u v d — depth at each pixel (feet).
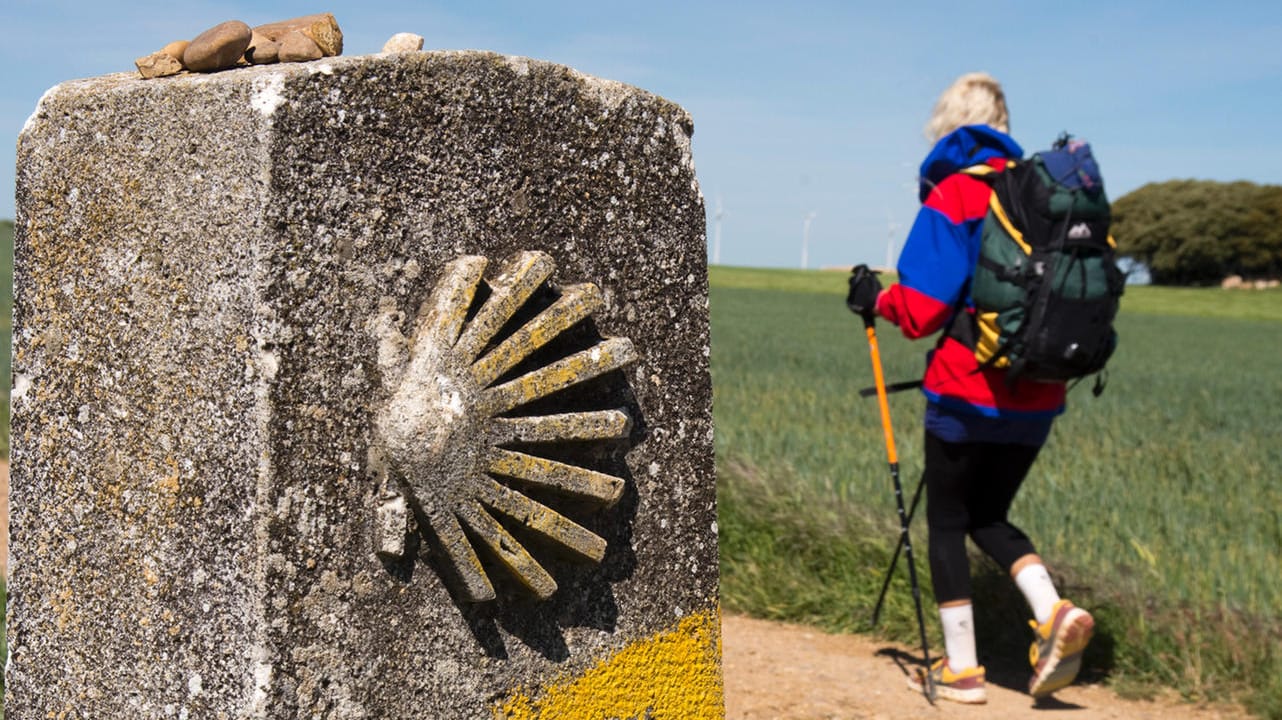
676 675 9.05
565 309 7.68
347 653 6.97
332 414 6.80
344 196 6.81
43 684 7.90
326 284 6.75
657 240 8.69
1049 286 13.44
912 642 17.26
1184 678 15.35
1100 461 28.30
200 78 6.86
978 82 15.01
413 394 6.93
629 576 8.66
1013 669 16.63
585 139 8.13
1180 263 285.02
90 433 7.50
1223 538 20.18
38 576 7.89
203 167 6.75
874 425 34.50
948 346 14.66
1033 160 13.78
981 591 17.38
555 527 7.67
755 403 38.73
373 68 6.91
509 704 7.88
